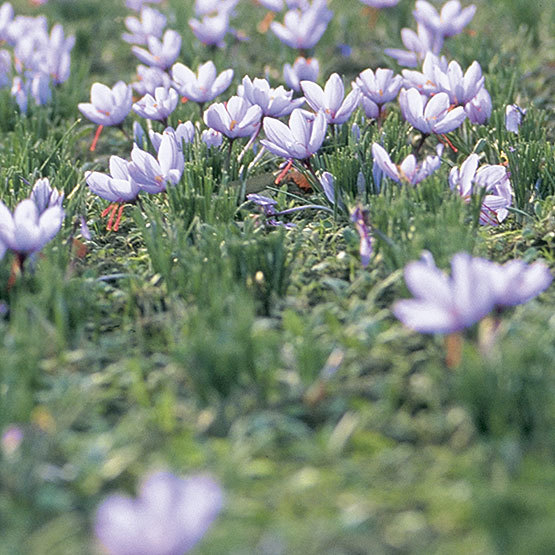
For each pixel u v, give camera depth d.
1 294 4.84
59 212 4.82
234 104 5.00
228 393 4.72
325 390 4.73
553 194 5.00
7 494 4.66
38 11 5.88
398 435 4.70
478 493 4.63
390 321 4.81
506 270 4.70
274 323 4.81
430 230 4.84
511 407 4.68
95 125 5.31
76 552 4.62
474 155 4.91
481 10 5.70
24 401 4.70
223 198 4.95
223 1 5.53
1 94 5.27
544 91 5.32
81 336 4.80
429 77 5.09
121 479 4.67
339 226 4.97
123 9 5.95
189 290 4.84
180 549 4.29
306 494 4.65
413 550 4.62
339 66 5.47
